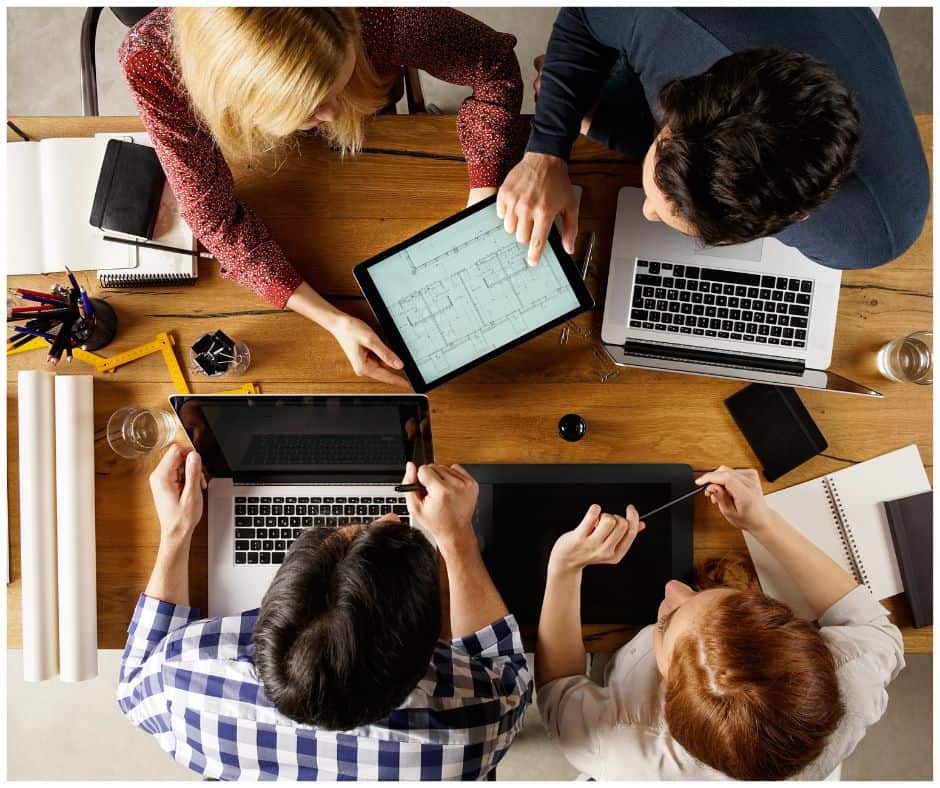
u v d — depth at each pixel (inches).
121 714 77.4
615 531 43.1
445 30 44.9
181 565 46.2
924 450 49.6
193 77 36.1
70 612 47.1
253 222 46.9
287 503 47.8
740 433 49.8
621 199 48.1
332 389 49.7
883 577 48.6
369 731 38.3
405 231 50.1
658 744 42.7
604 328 48.6
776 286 47.6
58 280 48.9
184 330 49.5
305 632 30.1
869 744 74.9
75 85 79.1
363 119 49.1
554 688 45.6
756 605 38.1
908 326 49.6
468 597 44.4
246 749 39.6
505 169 48.2
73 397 46.7
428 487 43.4
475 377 50.1
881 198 36.6
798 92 29.9
